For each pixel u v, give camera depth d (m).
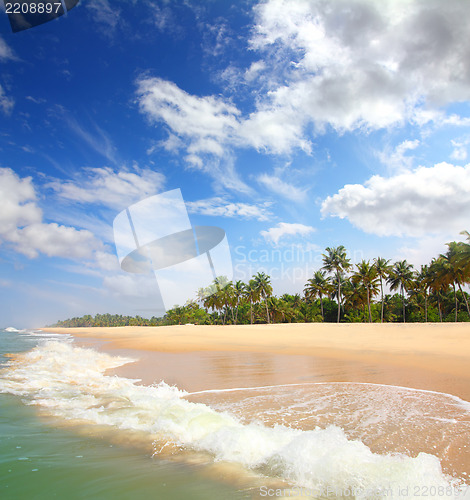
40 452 3.89
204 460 3.70
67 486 3.04
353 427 4.74
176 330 40.78
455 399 6.44
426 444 4.07
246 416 5.35
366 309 65.62
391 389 7.40
